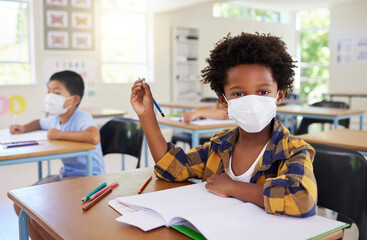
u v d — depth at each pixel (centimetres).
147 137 107
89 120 205
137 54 704
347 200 114
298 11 942
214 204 80
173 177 105
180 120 286
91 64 623
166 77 732
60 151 174
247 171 91
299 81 942
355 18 817
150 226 71
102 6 645
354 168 112
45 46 573
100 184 104
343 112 355
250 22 855
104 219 77
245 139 94
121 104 668
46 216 79
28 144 184
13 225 239
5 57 547
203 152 107
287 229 67
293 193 74
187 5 605
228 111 91
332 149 119
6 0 539
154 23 704
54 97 204
